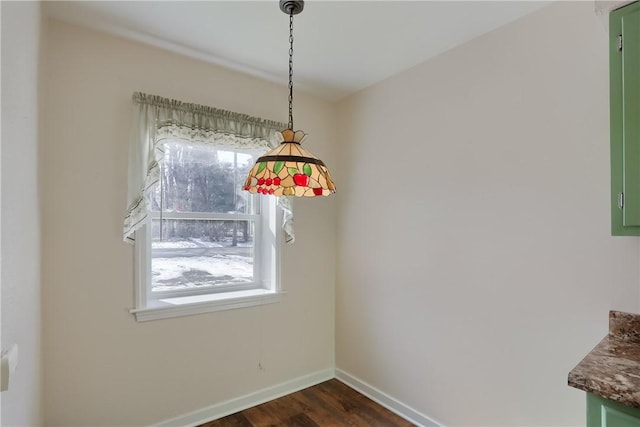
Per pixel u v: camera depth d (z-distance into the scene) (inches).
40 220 65.8
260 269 108.1
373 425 89.0
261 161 55.2
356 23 73.5
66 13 70.3
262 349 101.0
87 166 75.2
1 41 37.4
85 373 74.6
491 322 75.5
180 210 92.7
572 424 63.4
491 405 75.1
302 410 96.1
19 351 48.9
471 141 79.9
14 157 44.7
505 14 70.5
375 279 103.7
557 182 65.9
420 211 91.0
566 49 65.0
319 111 115.1
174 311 85.3
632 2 50.1
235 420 90.7
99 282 76.4
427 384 88.4
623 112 50.8
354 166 111.8
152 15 71.2
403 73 96.3
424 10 69.1
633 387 38.8
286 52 86.5
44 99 68.4
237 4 67.6
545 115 67.6
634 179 49.8
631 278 57.2
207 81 91.9
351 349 111.7
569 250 64.2
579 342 62.7
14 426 46.6
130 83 80.8
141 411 81.2
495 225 75.1
